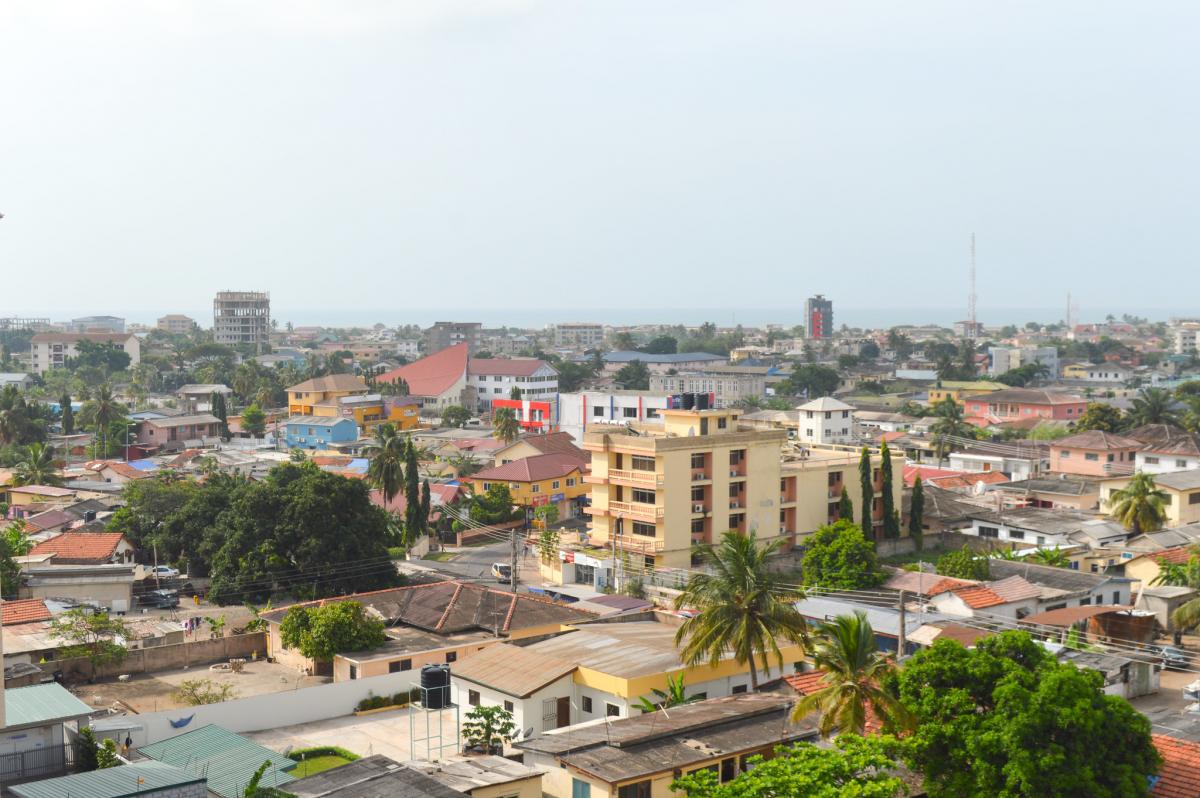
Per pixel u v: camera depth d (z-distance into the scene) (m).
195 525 97.25
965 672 37.75
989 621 69.56
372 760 44.66
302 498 89.69
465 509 128.88
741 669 56.41
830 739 44.34
